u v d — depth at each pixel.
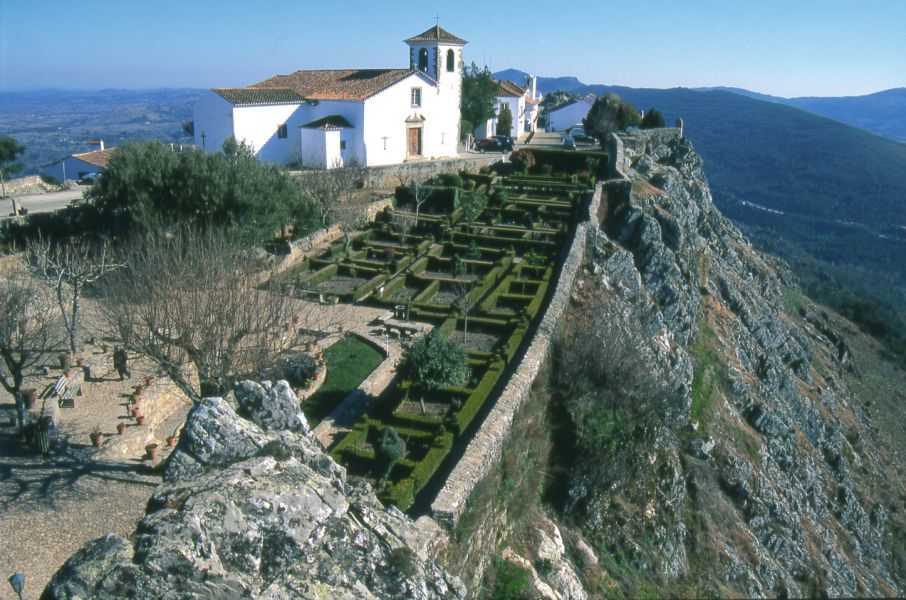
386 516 13.38
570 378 31.97
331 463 13.34
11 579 15.02
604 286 43.25
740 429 44.97
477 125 100.12
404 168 70.31
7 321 25.05
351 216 53.97
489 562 21.80
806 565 38.91
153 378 28.73
